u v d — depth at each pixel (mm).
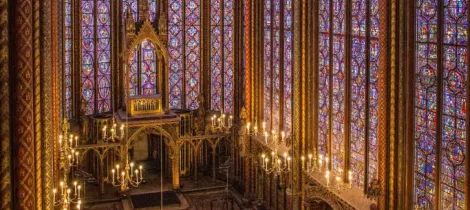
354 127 27281
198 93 43031
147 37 38438
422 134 22172
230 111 41625
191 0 42188
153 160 43281
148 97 38625
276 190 34844
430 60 21531
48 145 14664
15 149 13031
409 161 22844
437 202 21281
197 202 38406
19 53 12914
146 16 38344
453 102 20422
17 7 12852
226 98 41906
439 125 21078
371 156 25797
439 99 21031
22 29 12922
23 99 13016
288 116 33688
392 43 22969
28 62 13047
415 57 22469
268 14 36062
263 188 36562
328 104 29531
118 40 41219
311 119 30953
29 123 13125
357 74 26797
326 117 29875
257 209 35969
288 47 33375
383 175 23797
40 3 13875
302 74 30984
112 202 37969
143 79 42000
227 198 36188
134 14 41906
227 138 40312
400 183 23203
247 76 37969
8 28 12727
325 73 29844
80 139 38906
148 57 41906
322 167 30375
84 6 39500
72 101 39438
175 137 38844
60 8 36219
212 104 42750
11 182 13039
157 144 42656
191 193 39469
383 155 23750
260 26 36781
